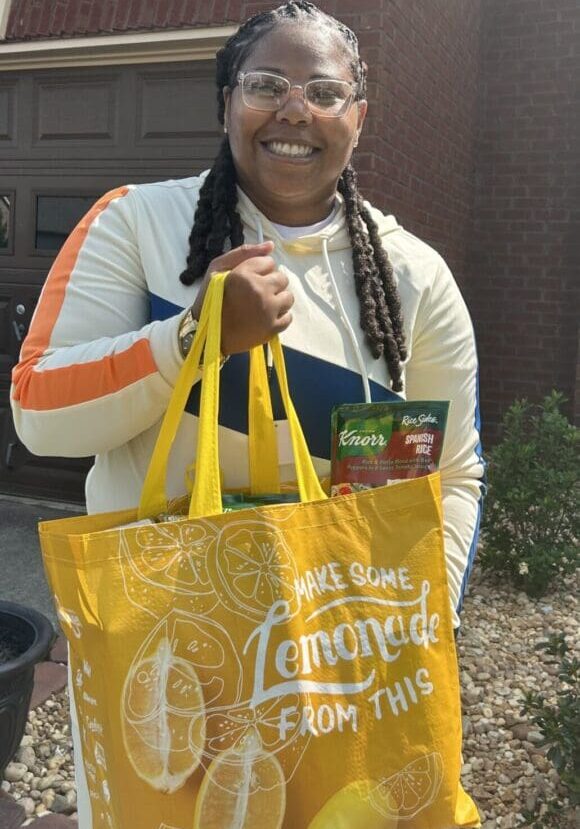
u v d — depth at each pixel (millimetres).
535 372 6605
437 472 1168
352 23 4137
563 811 2256
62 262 1278
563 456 4070
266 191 1313
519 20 6391
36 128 4777
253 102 1249
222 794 990
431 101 5234
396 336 1343
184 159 4512
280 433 1274
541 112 6410
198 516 1021
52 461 4953
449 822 1140
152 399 1126
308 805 1014
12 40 4609
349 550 1088
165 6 4355
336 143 1276
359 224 1372
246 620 1006
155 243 1283
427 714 1112
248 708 996
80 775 1267
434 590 1147
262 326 1078
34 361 1202
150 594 993
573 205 6410
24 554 4199
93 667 1003
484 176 6602
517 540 4012
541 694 2994
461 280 6430
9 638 2307
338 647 1056
